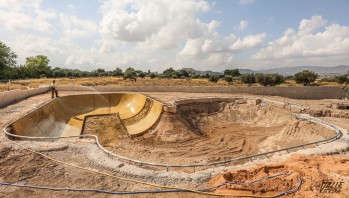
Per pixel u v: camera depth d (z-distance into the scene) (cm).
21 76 6819
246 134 2358
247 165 1095
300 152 1270
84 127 2434
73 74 7600
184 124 2436
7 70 6081
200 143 2134
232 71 8994
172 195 823
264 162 1130
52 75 7556
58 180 892
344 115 2209
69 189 826
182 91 3684
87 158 1116
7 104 2356
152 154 1811
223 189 843
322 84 4884
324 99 3281
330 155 1243
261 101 2928
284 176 894
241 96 3191
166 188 866
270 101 2839
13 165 984
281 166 995
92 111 2948
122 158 1104
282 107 2642
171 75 7831
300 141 1856
